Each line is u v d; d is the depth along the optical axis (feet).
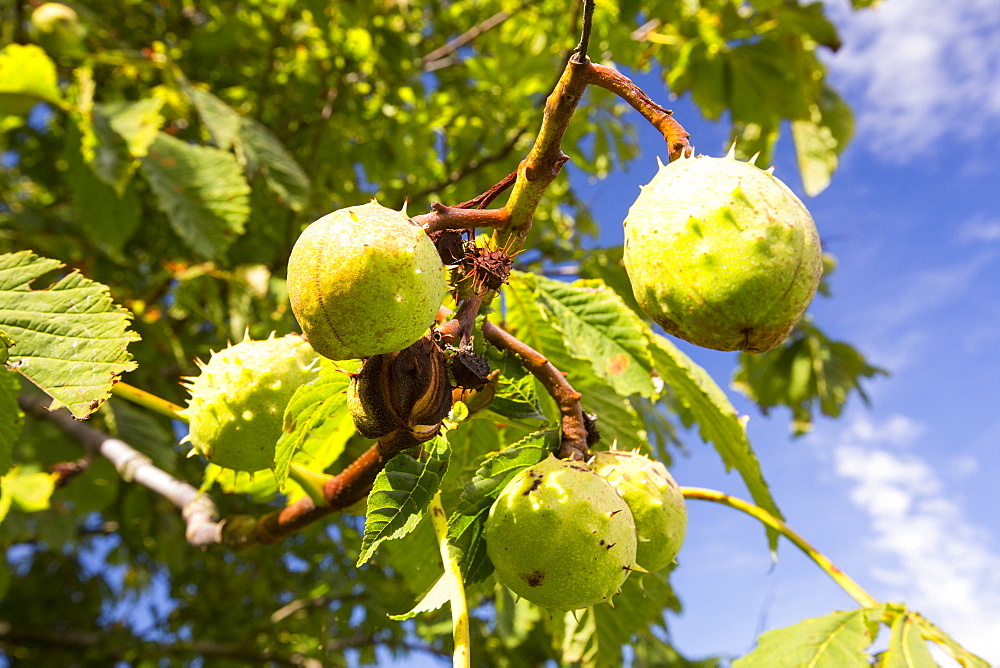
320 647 14.16
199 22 18.44
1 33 12.44
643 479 4.94
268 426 5.36
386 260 3.58
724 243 3.86
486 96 17.81
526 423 5.25
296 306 3.71
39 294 4.34
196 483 15.33
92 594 23.11
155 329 13.11
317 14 14.65
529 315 7.00
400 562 6.46
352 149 16.99
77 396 4.01
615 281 11.43
